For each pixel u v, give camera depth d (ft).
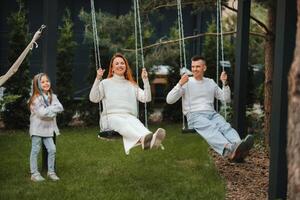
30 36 34.19
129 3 45.60
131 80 20.24
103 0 45.50
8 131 32.12
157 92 38.45
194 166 22.86
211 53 35.65
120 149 26.32
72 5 44.60
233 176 21.42
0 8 43.52
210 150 26.50
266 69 27.32
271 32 27.02
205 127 20.11
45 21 20.93
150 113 36.06
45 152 20.92
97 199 17.76
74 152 25.43
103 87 19.63
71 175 20.84
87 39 33.83
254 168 22.88
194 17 44.27
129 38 33.58
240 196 18.53
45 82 19.60
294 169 10.03
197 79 21.07
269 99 27.20
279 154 16.26
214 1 28.66
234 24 34.83
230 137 19.85
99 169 22.00
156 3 30.55
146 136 18.08
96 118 34.71
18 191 18.57
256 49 38.22
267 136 27.22
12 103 32.42
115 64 19.92
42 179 19.94
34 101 19.60
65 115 33.88
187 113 20.86
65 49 33.71
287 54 15.85
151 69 35.35
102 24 32.83
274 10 26.86
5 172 21.33
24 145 27.09
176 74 35.65
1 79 18.51
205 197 18.21
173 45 33.50
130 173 21.42
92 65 34.04
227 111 30.40
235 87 24.25
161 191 18.86
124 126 18.70
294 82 10.14
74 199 17.74
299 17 10.39
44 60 21.01
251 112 33.32
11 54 32.35
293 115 10.12
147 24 32.96
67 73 33.86
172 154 25.29
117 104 19.52
